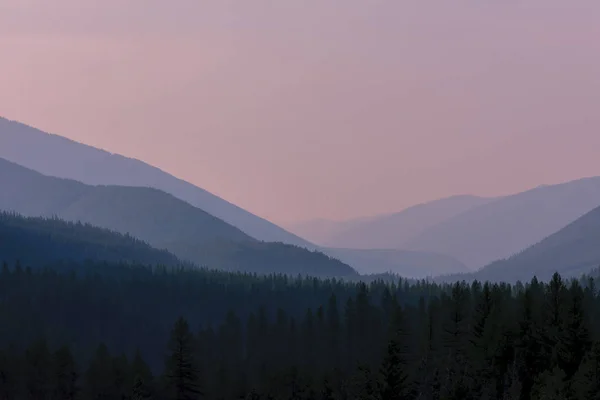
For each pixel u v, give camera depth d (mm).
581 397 179000
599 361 181000
